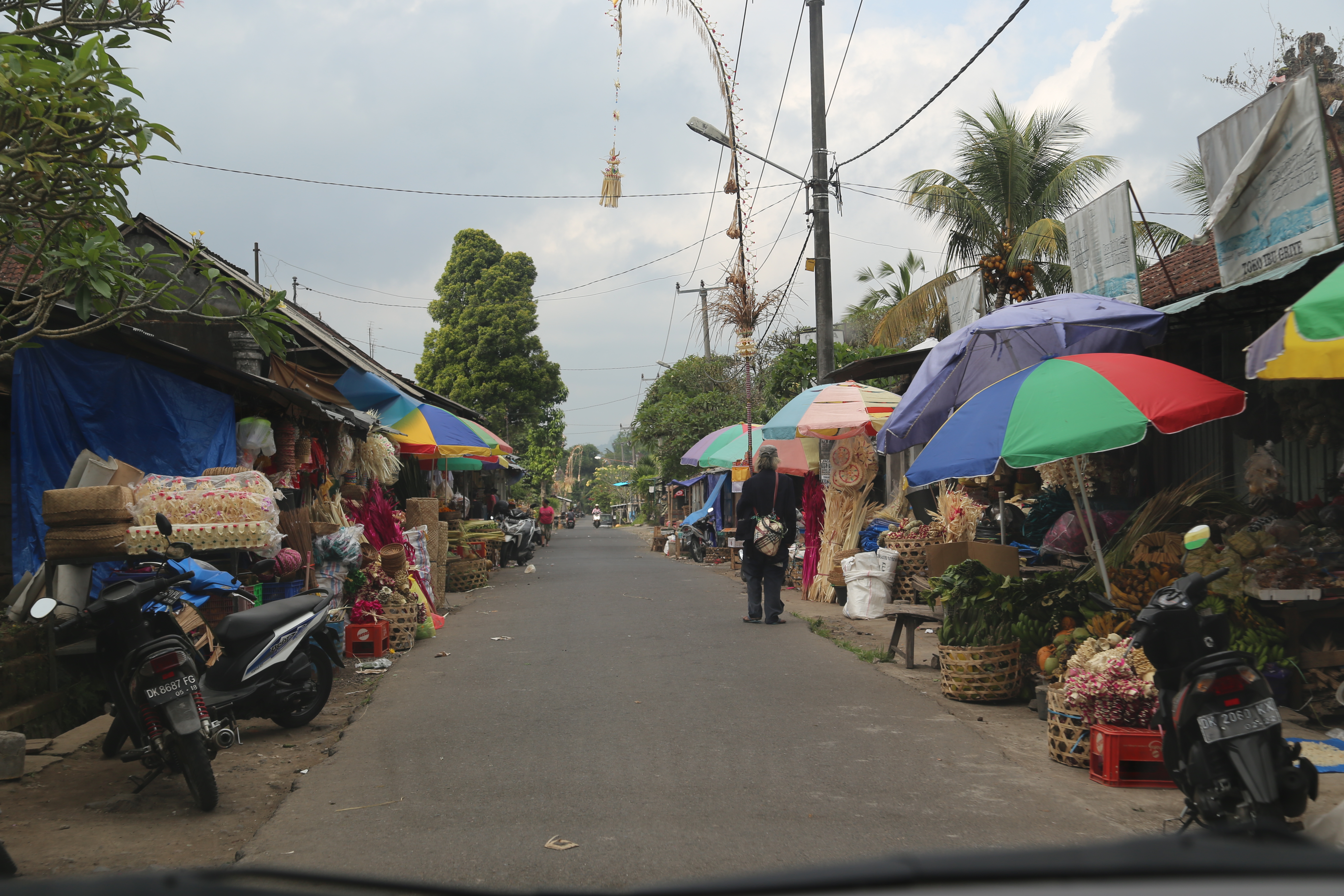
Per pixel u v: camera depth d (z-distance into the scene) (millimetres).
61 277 5891
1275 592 6191
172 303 6184
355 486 11055
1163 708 4316
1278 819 3828
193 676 5102
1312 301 4559
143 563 5531
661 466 39281
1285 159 6910
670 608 13250
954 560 8195
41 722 6617
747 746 5945
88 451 7383
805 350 23219
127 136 5160
